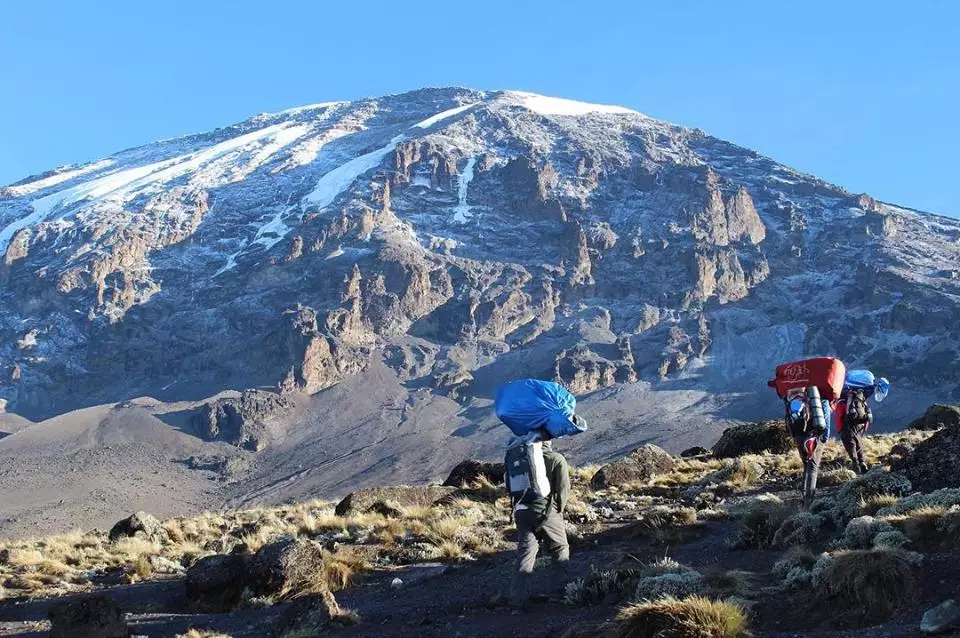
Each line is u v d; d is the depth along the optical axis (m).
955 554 8.99
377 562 15.08
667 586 9.67
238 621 12.09
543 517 11.04
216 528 23.14
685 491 18.80
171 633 11.75
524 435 11.20
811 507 12.81
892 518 10.64
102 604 11.13
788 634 8.27
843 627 8.23
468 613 10.69
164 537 22.17
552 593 10.95
